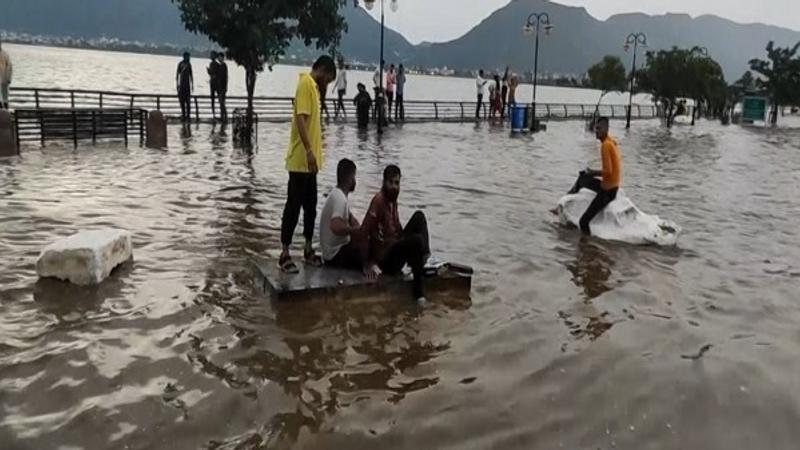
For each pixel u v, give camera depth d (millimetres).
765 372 5555
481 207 11695
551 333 6160
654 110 48531
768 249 9906
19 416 4348
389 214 6898
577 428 4574
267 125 24766
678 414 4836
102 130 17422
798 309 7195
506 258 8523
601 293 7387
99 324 5777
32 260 7285
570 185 14547
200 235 8727
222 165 14578
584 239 9727
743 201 14102
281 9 19391
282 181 12945
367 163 16203
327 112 27375
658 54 43500
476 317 6457
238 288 6828
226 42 19188
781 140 31812
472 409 4734
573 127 33625
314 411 4605
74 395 4625
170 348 5406
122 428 4277
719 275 8344
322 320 6137
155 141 16984
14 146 14289
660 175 17188
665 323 6562
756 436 4605
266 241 8578
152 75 72625
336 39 20531
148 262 7496
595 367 5492
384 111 26312
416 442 4305
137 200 10539
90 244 6777
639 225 9797
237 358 5305
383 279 6730
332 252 7016
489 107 34031
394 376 5176
